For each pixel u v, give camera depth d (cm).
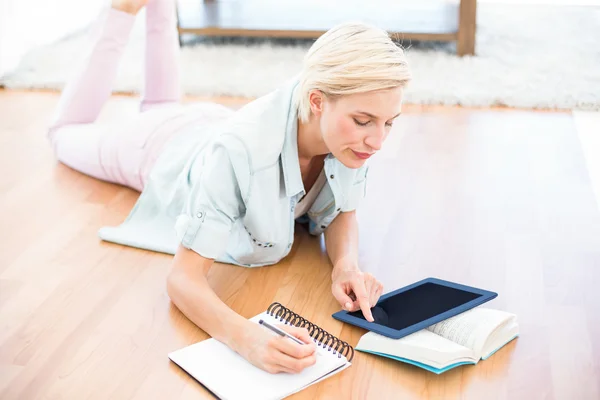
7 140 288
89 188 255
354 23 171
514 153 275
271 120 187
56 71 338
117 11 257
